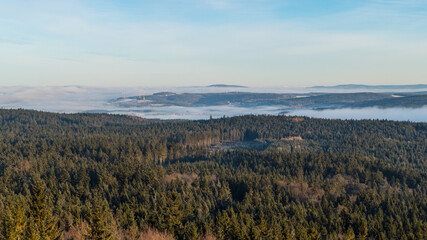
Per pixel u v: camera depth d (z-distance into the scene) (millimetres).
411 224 75750
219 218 47656
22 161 139250
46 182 104375
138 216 51688
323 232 62312
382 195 99562
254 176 114375
